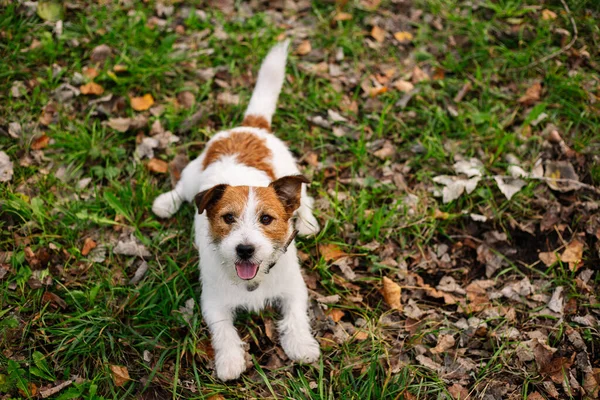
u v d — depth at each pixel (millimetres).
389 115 1699
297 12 1880
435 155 1623
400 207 1568
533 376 1362
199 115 1659
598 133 1638
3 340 1354
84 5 1797
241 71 1748
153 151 1615
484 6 1870
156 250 1487
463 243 1541
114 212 1527
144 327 1397
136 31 1751
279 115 1688
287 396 1338
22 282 1407
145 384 1337
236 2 1875
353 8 1874
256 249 1260
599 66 1752
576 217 1536
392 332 1424
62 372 1346
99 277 1442
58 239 1479
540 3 1866
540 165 1609
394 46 1826
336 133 1671
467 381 1364
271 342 1412
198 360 1378
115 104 1662
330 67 1776
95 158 1590
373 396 1334
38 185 1529
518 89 1737
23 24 1717
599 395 1333
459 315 1446
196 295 1438
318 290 1470
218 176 1419
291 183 1311
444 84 1741
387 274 1491
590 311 1432
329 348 1394
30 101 1628
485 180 1588
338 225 1527
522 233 1543
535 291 1468
